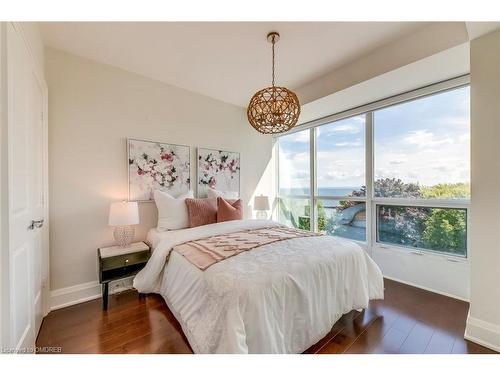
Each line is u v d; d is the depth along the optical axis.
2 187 0.99
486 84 1.55
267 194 4.12
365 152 3.10
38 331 1.64
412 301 2.17
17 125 1.18
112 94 2.40
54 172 2.05
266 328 1.15
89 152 2.25
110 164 2.38
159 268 1.94
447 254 2.39
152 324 1.76
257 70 2.55
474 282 1.59
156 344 1.52
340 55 2.28
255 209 3.54
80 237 2.19
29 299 1.33
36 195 1.59
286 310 1.29
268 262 1.45
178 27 1.82
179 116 2.94
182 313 1.54
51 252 2.03
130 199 2.50
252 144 3.85
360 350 1.46
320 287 1.49
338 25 1.83
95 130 2.29
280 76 2.70
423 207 2.58
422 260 2.53
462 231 2.30
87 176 2.24
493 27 1.49
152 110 2.69
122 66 2.42
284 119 1.89
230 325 1.10
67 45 2.04
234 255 1.57
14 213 1.11
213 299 1.27
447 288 2.33
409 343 1.54
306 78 2.77
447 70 2.13
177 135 2.91
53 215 2.04
